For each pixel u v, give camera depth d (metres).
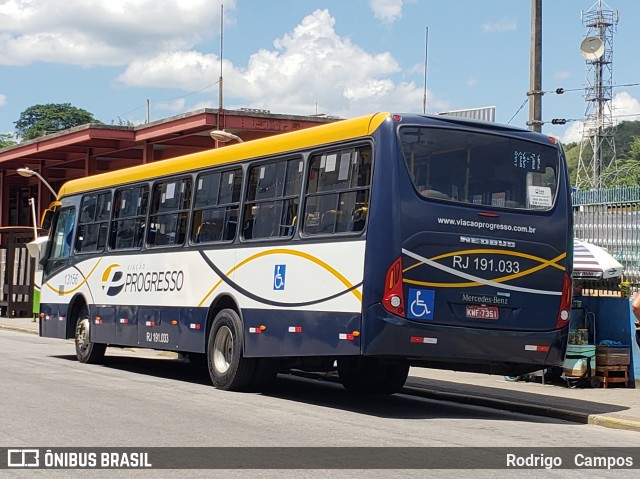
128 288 18.11
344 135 12.91
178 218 16.77
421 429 11.18
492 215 12.68
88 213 20.11
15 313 40.03
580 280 17.70
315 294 13.02
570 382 16.17
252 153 14.87
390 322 11.96
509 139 13.05
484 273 12.55
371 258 12.11
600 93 62.88
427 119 12.55
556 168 13.37
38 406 12.21
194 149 41.28
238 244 14.85
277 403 13.39
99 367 18.98
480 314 12.50
